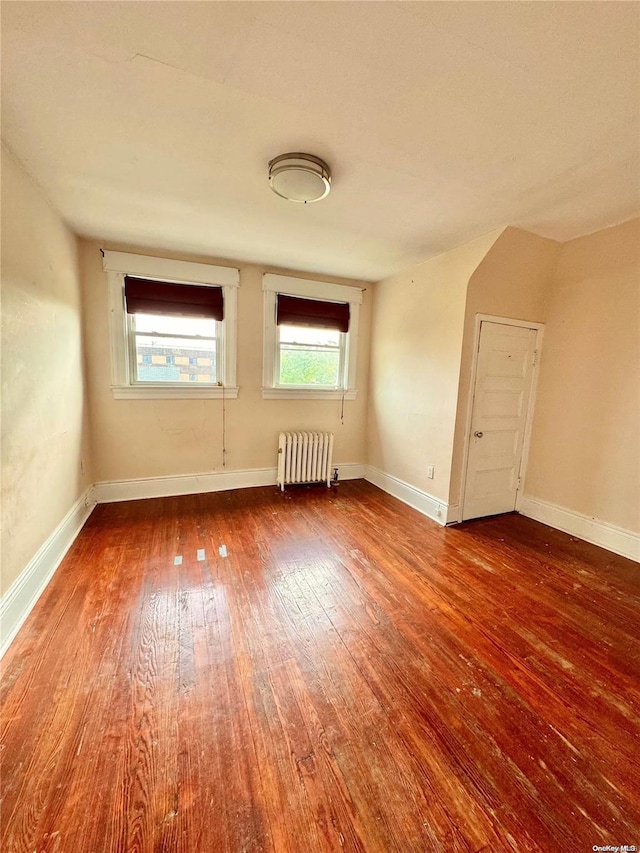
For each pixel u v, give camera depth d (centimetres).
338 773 116
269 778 114
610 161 179
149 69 129
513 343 317
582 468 297
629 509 267
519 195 214
